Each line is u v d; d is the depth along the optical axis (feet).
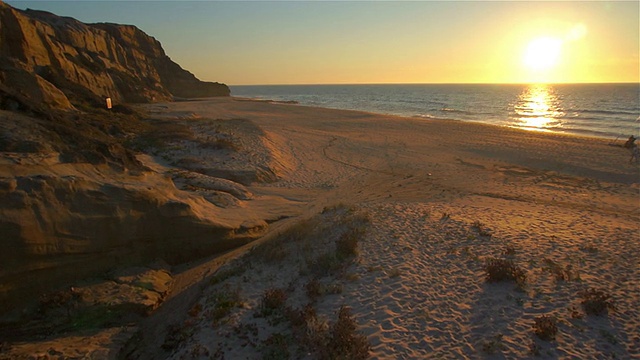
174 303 29.22
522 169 76.59
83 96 104.27
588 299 23.49
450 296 25.41
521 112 218.18
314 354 20.45
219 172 61.62
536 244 32.94
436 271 28.91
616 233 36.47
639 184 66.54
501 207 48.85
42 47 119.44
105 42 204.85
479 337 21.25
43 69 109.29
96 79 144.56
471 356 19.80
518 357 19.43
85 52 167.32
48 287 27.68
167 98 229.45
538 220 41.32
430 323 22.74
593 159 84.02
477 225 37.42
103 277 30.12
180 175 53.42
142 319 27.61
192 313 26.30
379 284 27.35
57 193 28.37
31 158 29.66
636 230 38.01
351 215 41.27
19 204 26.35
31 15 178.19
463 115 201.05
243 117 145.89
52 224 27.58
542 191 60.54
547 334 20.59
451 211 44.55
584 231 36.99
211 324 24.47
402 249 32.86
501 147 96.99
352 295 26.23
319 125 133.49
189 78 331.16
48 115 38.11
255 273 31.32
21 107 36.83
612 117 186.60
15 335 24.84
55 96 81.51
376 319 23.47
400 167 76.69
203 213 38.52
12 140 30.63
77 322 25.91
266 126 123.54
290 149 88.48
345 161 81.20
